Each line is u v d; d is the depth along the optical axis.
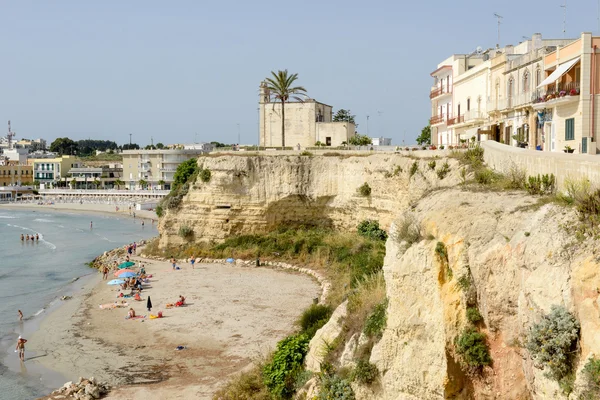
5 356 39.03
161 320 44.91
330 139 87.50
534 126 44.84
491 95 54.56
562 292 13.66
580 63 36.88
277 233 68.25
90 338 41.75
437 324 17.58
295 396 24.94
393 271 19.50
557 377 13.38
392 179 56.62
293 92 81.31
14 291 59.94
